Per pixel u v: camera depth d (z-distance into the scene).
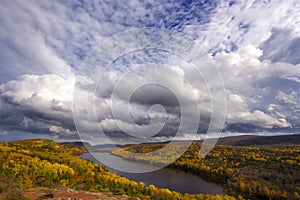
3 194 11.62
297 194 35.59
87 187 21.94
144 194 24.02
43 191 12.80
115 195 14.09
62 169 33.91
